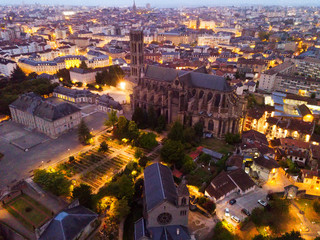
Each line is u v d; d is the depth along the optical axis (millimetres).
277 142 152125
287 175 129250
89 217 95312
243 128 173250
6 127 179750
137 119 175250
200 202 108312
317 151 138250
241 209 107625
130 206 108250
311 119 183875
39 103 172250
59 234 85812
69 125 173625
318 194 116750
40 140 161375
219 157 139250
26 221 97750
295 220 104312
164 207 87438
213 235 94562
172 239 87312
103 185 120312
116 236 95062
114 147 153375
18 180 123500
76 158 142000
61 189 108562
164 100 176625
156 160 139375
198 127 160000
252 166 131750
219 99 161875
